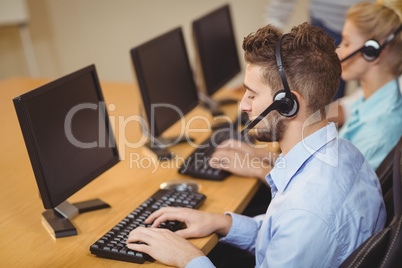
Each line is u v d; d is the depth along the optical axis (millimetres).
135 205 1531
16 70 4586
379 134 1732
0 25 4133
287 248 1097
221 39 2486
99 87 1585
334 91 1204
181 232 1348
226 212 1459
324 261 1100
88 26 4699
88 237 1362
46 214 1457
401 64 1786
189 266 1187
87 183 1486
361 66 1814
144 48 1862
